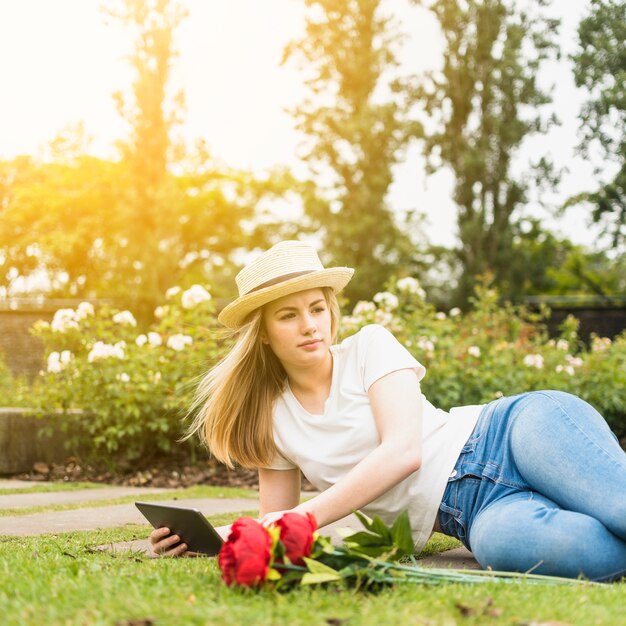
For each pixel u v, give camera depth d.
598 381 7.96
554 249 17.03
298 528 1.74
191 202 28.77
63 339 6.72
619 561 2.04
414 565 1.92
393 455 2.21
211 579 1.83
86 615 1.49
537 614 1.52
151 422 6.17
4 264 32.59
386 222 18.02
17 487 5.46
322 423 2.38
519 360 7.41
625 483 2.07
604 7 8.77
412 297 7.43
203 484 5.71
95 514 4.03
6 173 35.03
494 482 2.30
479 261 16.33
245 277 2.46
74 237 29.62
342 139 18.20
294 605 1.55
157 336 6.45
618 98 8.73
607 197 9.77
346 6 18.05
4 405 8.94
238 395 2.50
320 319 2.36
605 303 14.60
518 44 15.87
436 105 16.84
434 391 6.50
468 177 16.44
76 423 6.43
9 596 1.70
